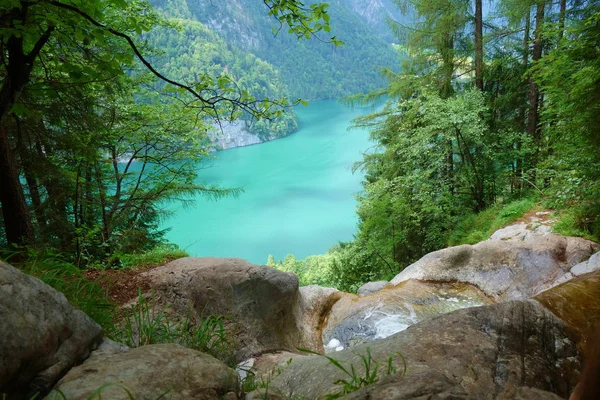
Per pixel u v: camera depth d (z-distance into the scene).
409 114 15.23
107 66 4.81
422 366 2.50
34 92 5.31
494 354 2.69
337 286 16.22
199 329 3.35
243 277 6.13
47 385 1.69
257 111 5.22
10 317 1.67
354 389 1.98
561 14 12.81
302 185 95.00
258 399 1.98
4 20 4.18
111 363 1.80
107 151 12.02
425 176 14.76
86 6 4.30
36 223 9.41
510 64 15.66
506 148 14.67
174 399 1.65
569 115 8.35
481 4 14.95
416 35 16.16
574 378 2.77
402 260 16.48
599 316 3.43
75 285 3.23
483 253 9.11
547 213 10.77
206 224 75.56
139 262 6.80
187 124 12.33
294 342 6.73
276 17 4.59
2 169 6.42
